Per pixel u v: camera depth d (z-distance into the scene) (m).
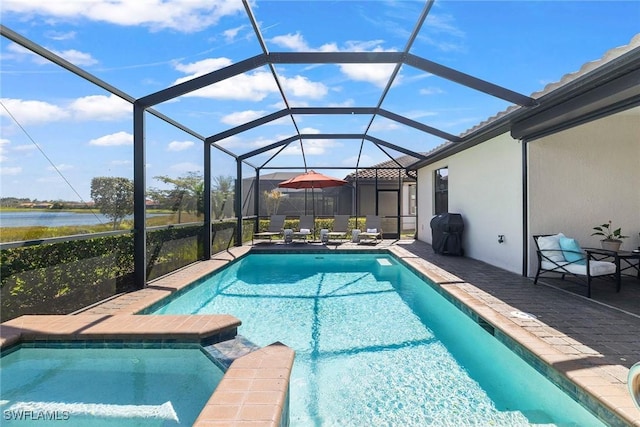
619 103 4.19
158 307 5.25
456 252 9.19
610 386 2.62
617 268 5.21
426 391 3.35
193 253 8.23
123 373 3.65
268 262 10.23
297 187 12.47
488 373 3.68
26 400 3.17
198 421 2.20
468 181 8.91
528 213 6.29
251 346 3.72
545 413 2.97
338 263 10.05
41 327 3.77
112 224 5.27
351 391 3.34
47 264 4.17
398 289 7.15
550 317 4.19
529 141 6.21
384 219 14.30
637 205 6.27
